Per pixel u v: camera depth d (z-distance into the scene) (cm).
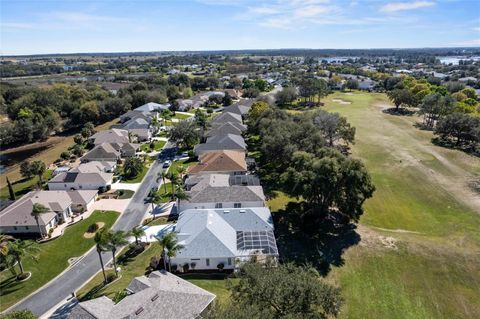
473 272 4475
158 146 10638
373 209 6275
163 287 3681
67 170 8344
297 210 6138
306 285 3083
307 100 17450
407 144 9881
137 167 8206
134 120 12231
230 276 4444
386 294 4156
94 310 3403
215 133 10444
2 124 12900
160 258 4784
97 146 9556
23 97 15075
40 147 11500
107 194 7156
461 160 8488
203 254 4591
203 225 4988
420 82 18588
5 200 6931
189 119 12606
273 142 7488
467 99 14038
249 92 18550
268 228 5159
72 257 5047
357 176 5150
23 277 4556
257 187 6450
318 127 9056
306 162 5734
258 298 3069
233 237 4947
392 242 5138
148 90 17950
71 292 4269
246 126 11862
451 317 3816
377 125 12144
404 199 6662
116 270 4556
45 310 3972
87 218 6150
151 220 5997
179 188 6431
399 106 15712
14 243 4438
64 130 13525
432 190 6944
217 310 3003
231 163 7725
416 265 4650
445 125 9838
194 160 9081
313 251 4994
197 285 4250
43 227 5588
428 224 5766
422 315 3838
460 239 5216
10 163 9944
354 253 4925
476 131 9062
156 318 3303
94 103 14075
